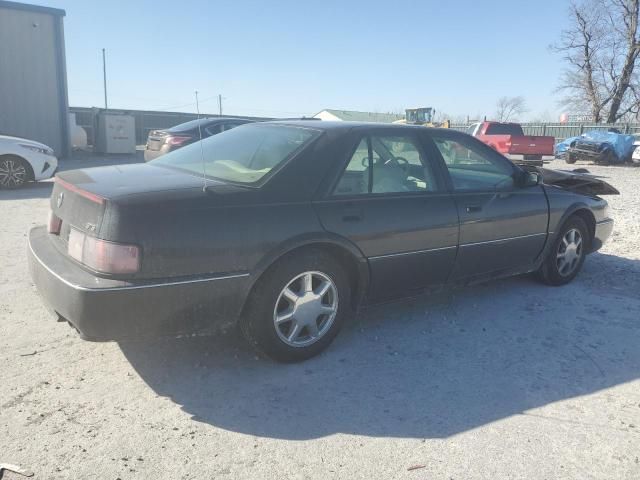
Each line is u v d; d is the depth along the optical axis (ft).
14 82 61.52
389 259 12.74
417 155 13.80
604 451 9.25
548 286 17.84
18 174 36.22
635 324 14.84
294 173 11.57
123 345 12.36
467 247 14.33
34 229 12.89
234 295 10.61
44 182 40.45
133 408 9.98
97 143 75.97
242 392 10.68
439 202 13.66
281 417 9.91
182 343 12.60
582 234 18.07
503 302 16.25
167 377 11.12
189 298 10.11
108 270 9.48
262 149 12.53
